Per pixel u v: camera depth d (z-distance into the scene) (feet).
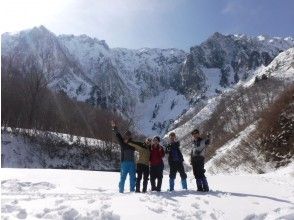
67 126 250.78
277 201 41.55
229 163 159.53
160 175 50.37
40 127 213.46
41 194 42.88
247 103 393.29
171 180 51.06
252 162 143.02
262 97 388.37
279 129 141.18
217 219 33.24
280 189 54.39
